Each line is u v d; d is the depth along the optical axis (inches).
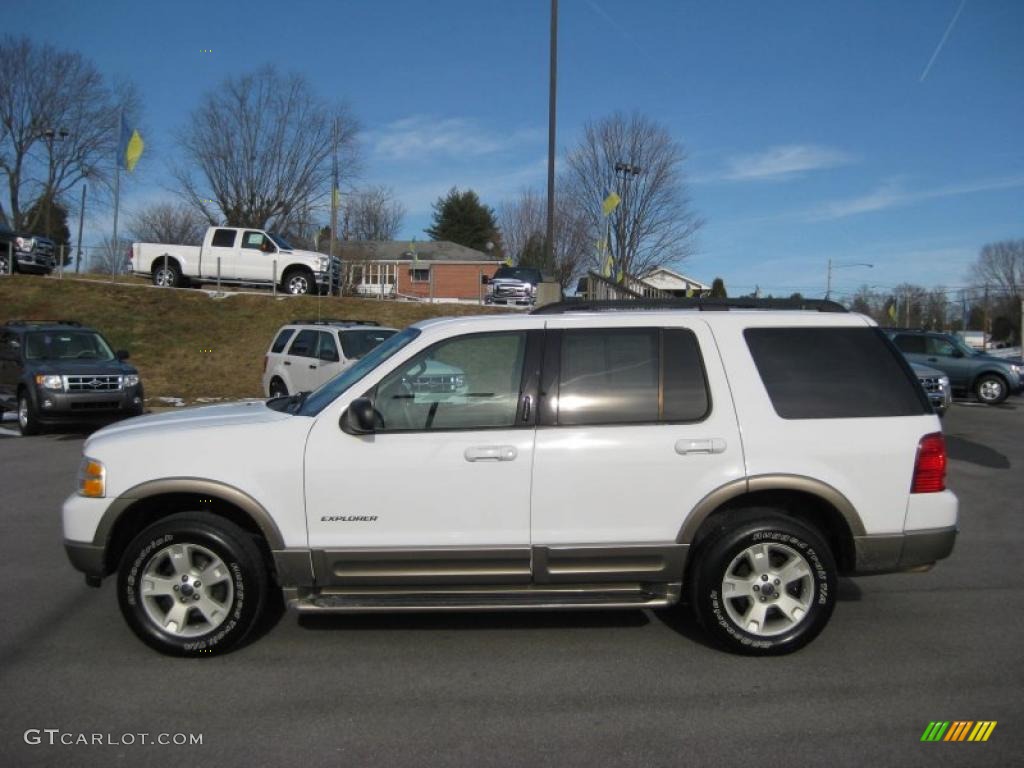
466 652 184.5
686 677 170.9
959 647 187.0
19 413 550.6
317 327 603.5
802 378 183.2
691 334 184.7
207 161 1765.5
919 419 182.4
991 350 2128.4
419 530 176.9
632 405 180.1
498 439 177.0
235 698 161.0
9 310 920.9
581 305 195.8
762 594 179.2
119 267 1887.3
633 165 1427.2
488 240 2982.3
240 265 1037.8
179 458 178.2
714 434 177.8
